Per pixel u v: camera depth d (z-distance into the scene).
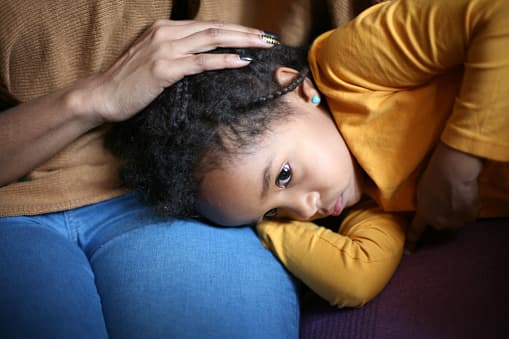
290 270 0.90
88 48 0.88
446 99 0.83
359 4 0.97
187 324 0.75
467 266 0.82
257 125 0.83
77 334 0.73
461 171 0.76
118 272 0.85
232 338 0.74
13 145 0.83
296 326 0.83
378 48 0.81
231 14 1.04
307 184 0.86
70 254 0.88
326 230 0.92
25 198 0.90
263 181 0.84
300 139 0.85
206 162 0.83
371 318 0.81
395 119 0.84
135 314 0.77
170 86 0.86
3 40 0.81
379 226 0.91
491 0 0.72
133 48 0.88
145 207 0.96
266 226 0.95
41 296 0.77
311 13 1.02
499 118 0.72
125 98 0.83
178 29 0.88
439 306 0.78
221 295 0.79
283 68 0.89
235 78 0.85
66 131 0.86
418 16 0.78
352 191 0.91
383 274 0.84
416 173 0.88
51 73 0.88
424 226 0.88
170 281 0.81
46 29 0.83
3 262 0.81
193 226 0.91
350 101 0.85
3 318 0.72
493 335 0.72
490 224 0.90
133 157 0.92
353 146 0.88
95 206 0.97
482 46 0.72
